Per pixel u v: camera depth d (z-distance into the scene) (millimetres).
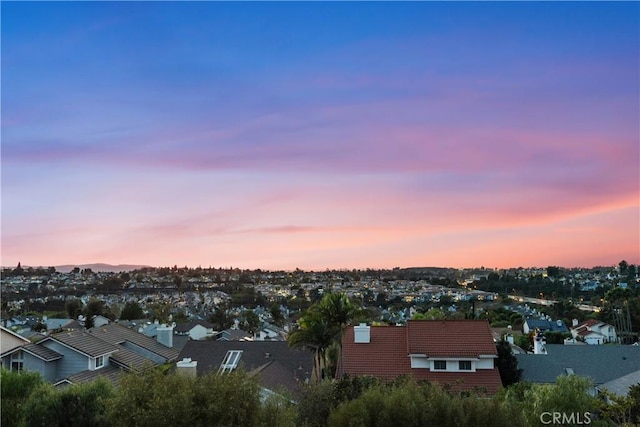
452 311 166750
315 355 43406
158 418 15109
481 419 17031
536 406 22844
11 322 109250
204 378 16656
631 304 112062
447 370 32250
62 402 20688
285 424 17328
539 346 46406
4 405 21609
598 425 22969
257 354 44219
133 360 36750
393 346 34688
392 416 17125
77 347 33469
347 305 43562
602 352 41344
